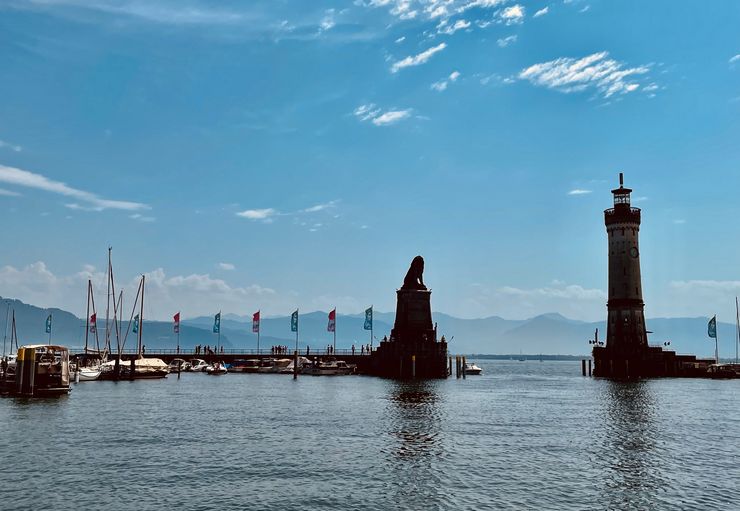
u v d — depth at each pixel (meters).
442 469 39.56
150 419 60.25
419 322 131.75
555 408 73.94
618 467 40.38
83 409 67.12
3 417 60.38
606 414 67.81
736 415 67.06
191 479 36.50
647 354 132.62
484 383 122.19
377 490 34.69
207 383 111.94
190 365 146.00
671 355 133.50
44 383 79.81
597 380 131.62
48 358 81.62
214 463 40.62
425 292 132.75
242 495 33.38
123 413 64.44
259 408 70.94
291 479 36.75
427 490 34.75
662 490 34.97
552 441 49.75
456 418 63.50
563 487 35.47
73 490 33.97
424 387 107.12
